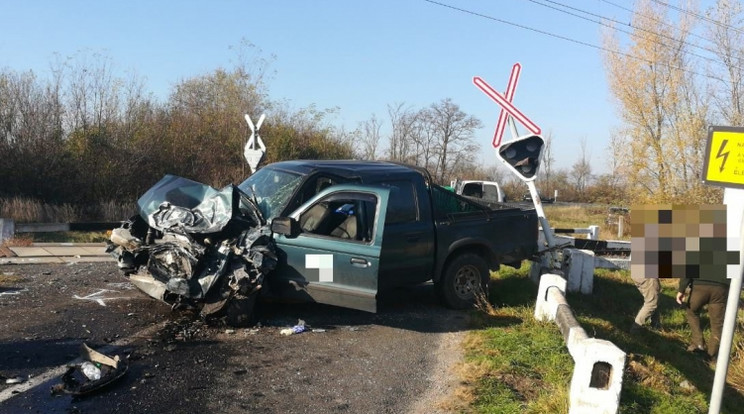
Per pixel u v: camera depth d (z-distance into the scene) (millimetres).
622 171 22047
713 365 7816
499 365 5734
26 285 7996
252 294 6441
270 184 7582
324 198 6961
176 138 23047
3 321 6281
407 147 42094
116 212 18516
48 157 18719
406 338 6664
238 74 29031
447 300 7992
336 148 29797
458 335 6902
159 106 23797
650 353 7477
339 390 5113
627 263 12625
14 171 18047
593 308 9508
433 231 7734
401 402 4949
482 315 7750
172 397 4695
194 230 6387
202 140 24531
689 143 20562
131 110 21828
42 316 6551
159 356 5555
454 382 5426
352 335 6664
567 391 4910
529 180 9688
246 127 26172
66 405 4410
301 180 7352
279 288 6773
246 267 6395
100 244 12281
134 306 7184
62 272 9070
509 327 7176
